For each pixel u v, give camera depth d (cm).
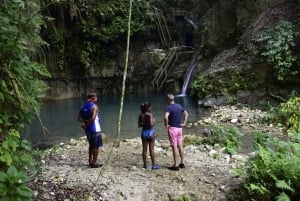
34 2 509
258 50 1563
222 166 766
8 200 367
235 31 1925
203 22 2208
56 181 658
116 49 2322
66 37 2131
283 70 1437
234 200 600
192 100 1841
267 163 591
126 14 2256
